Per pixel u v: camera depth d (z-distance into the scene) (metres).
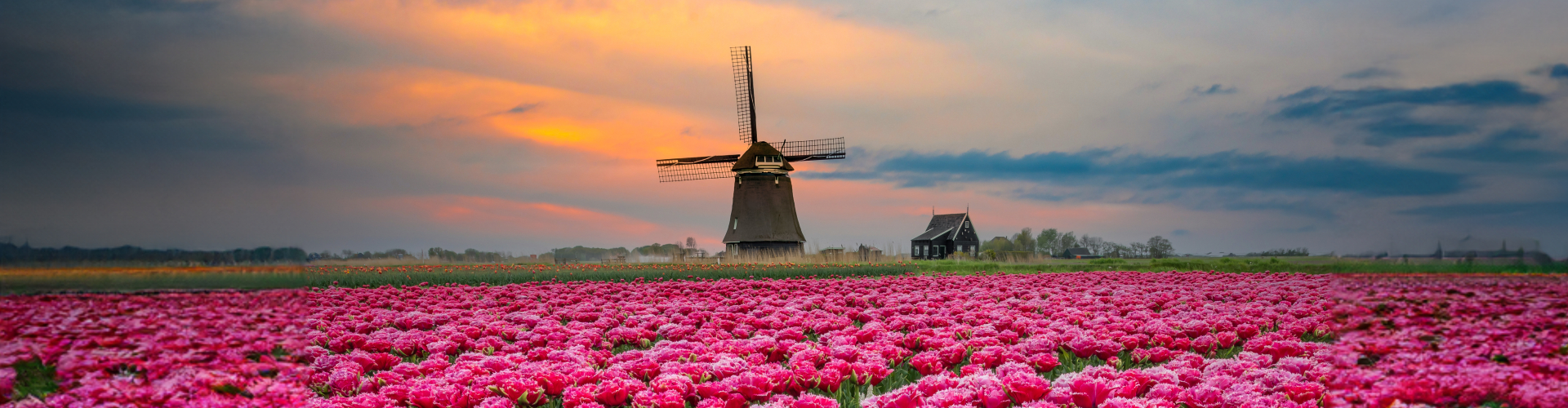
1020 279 18.45
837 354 6.45
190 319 4.45
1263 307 10.96
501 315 11.00
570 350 6.77
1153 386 5.14
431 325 9.79
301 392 4.71
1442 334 3.76
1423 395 3.75
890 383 5.95
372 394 5.01
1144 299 12.62
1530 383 3.60
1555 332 3.62
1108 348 6.62
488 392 5.17
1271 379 5.23
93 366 4.37
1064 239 110.69
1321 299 12.25
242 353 4.50
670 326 8.59
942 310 10.68
